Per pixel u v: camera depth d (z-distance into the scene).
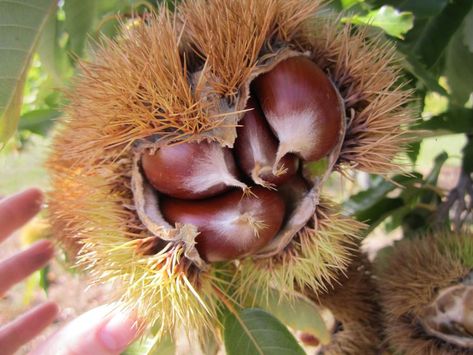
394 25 0.14
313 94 0.12
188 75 0.12
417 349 0.16
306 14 0.12
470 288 0.15
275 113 0.12
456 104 0.18
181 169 0.12
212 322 0.13
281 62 0.12
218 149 0.12
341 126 0.13
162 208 0.13
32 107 0.30
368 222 0.18
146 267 0.12
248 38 0.11
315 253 0.13
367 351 0.16
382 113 0.12
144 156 0.12
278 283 0.13
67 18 0.16
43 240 0.17
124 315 0.12
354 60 0.12
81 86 0.12
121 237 0.12
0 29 0.13
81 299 0.37
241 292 0.13
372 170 0.13
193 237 0.12
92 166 0.12
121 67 0.11
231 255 0.12
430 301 0.15
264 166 0.12
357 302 0.16
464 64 0.18
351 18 0.14
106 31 0.16
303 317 0.14
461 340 0.15
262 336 0.13
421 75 0.15
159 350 0.13
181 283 0.12
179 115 0.11
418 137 0.14
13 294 0.40
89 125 0.12
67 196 0.13
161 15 0.11
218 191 0.12
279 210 0.13
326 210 0.13
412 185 0.18
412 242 0.16
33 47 0.13
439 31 0.17
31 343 0.33
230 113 0.11
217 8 0.11
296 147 0.12
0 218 0.16
